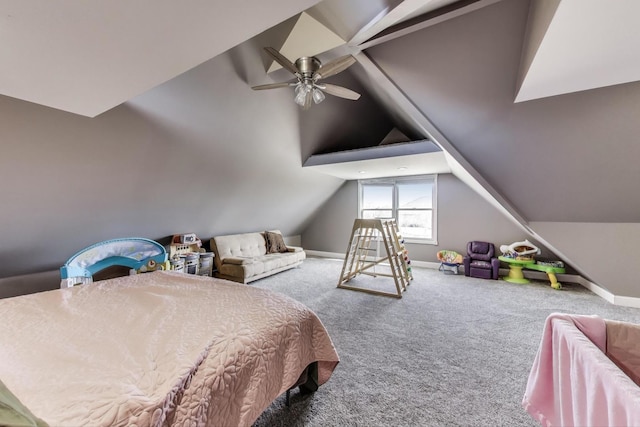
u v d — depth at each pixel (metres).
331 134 4.57
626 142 2.00
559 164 2.38
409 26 1.74
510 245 4.60
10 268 2.79
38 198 2.39
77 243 3.09
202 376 0.97
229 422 1.02
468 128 2.46
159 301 1.55
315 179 5.37
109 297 1.63
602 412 0.76
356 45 2.05
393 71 2.32
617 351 1.10
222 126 3.06
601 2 1.07
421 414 1.52
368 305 3.34
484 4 1.51
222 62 2.47
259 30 0.98
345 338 2.45
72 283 2.73
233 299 1.59
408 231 5.84
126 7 0.81
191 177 3.39
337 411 1.54
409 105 2.53
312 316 1.60
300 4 0.85
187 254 3.93
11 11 0.80
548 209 2.96
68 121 2.07
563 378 1.04
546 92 1.84
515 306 3.27
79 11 0.82
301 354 1.45
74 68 1.19
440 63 2.07
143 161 2.79
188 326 1.24
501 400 1.64
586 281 4.04
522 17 1.58
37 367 0.93
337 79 3.69
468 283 4.32
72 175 2.42
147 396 0.82
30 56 1.08
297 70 2.13
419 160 3.92
